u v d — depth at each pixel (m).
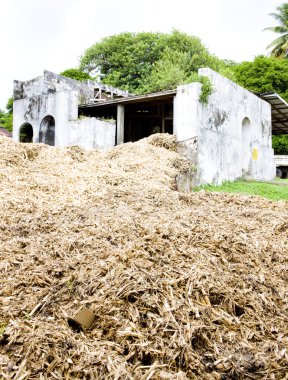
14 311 2.79
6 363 2.18
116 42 31.64
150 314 2.69
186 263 3.41
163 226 4.22
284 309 3.12
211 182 11.45
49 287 3.14
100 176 7.81
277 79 25.44
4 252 3.81
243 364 2.36
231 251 3.93
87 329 2.62
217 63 25.92
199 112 10.87
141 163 9.13
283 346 2.59
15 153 8.13
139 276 3.07
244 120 14.52
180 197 6.82
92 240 3.96
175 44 27.72
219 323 2.79
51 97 14.39
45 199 6.17
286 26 29.77
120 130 13.43
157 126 17.30
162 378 2.17
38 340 2.36
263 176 15.67
